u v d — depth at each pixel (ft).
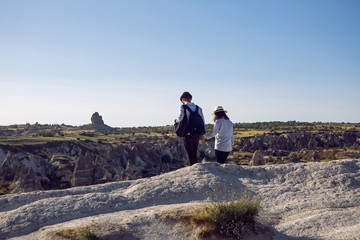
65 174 357.41
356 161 31.17
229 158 405.59
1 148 394.73
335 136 537.65
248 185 27.35
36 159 367.04
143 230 19.26
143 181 28.17
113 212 22.80
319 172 28.50
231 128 30.78
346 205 23.20
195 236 18.57
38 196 25.05
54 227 20.06
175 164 451.53
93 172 355.15
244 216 19.74
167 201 24.53
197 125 29.53
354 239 17.15
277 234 19.56
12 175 321.52
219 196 24.84
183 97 30.04
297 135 572.51
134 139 616.80
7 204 24.06
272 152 443.32
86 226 19.11
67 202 23.36
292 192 25.86
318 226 19.71
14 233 20.10
